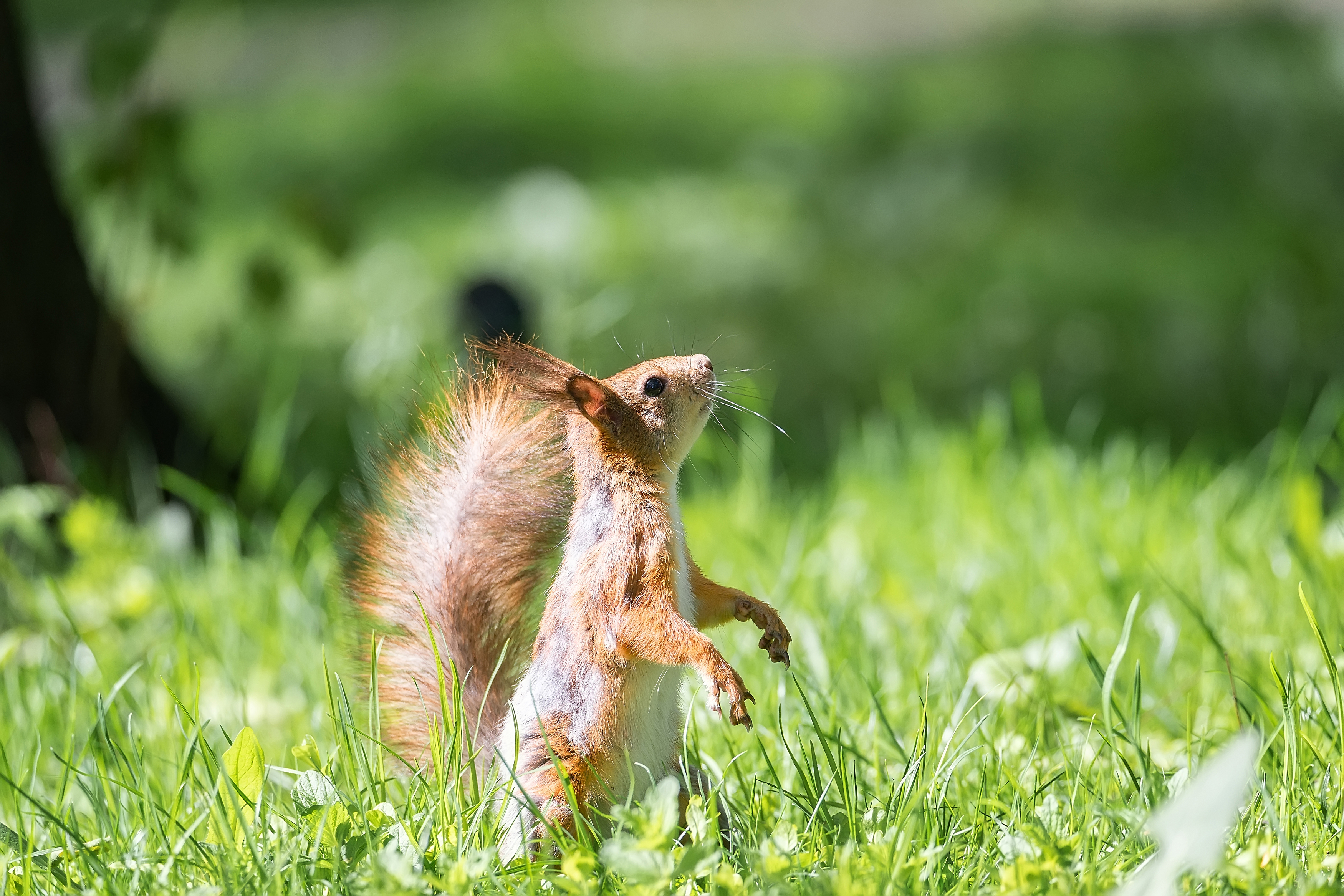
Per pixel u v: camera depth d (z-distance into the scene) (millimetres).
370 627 6207
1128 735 5668
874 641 7441
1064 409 14898
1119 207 19734
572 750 5289
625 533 5457
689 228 20078
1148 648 7188
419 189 23688
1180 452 13742
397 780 5465
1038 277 17797
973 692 6648
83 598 8523
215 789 5082
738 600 5738
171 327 17438
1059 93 23578
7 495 9500
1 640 8258
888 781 5484
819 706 6332
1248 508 9453
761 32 32688
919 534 9523
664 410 5664
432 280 18344
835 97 25953
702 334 16969
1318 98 21250
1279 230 17734
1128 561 8125
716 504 10672
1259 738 5523
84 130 21203
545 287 17844
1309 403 14328
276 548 9359
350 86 30797
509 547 6102
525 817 5176
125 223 11555
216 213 22750
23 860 5098
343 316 17172
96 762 5875
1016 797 5242
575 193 21500
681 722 5645
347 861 4777
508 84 29531
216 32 32469
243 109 29672
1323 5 24906
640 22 34438
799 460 13922
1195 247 18203
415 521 6246
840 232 19641
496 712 5906
